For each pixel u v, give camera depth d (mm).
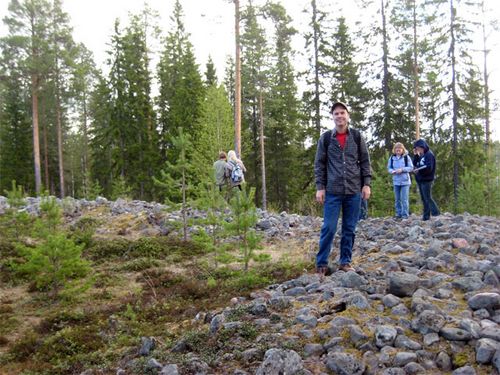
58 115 37094
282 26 29188
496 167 22547
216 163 14570
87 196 29281
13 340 6910
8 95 41250
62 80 35875
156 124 38125
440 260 6156
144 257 10836
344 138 6246
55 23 33219
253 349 4250
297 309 5098
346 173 6207
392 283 5094
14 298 8852
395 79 27500
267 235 12031
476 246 6867
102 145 40031
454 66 25609
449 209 21828
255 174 35594
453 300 4781
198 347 4633
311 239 11133
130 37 38656
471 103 26906
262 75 30859
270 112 34250
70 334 6402
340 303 4891
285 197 35031
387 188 16828
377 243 8391
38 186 32344
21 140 40875
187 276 9266
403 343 3975
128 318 7012
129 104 35656
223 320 5062
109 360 5273
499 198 19906
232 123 30766
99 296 8586
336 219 6352
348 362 3779
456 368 3678
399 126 26953
